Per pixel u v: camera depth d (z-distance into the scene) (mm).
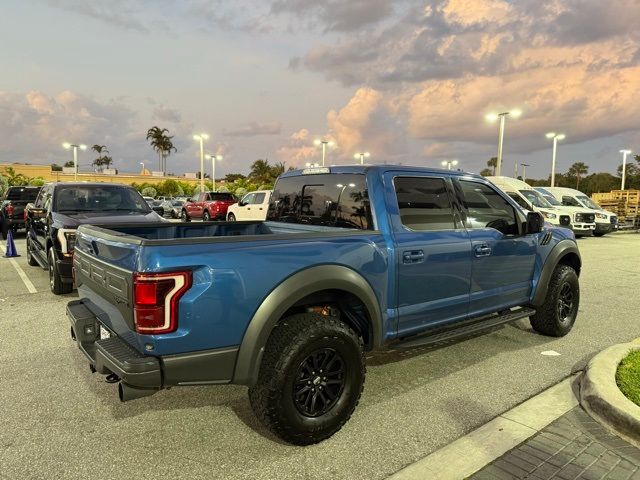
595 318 6215
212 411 3557
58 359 4578
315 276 3006
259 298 2811
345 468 2811
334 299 3395
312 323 2975
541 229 4543
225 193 26188
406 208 3789
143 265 2533
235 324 2748
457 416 3459
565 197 20328
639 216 24250
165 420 3408
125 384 2596
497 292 4473
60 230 6910
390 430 3258
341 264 3188
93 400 3715
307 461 2881
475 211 4363
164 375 2613
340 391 3117
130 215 7914
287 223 4578
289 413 2875
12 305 6652
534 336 5379
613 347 4262
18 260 11031
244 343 2777
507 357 4695
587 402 3408
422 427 3299
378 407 3607
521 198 17078
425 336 3893
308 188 4367
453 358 4664
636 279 9227
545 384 4035
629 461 2760
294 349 2848
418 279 3730
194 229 4555
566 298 5355
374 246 3422
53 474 2738
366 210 3713
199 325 2645
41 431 3234
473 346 5023
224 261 2709
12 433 3201
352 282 3213
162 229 4348
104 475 2732
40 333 5387
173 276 2557
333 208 4047
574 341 5211
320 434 3021
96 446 3049
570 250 5262
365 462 2873
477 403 3674
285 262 2922
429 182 4016
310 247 3068
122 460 2891
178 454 2961
